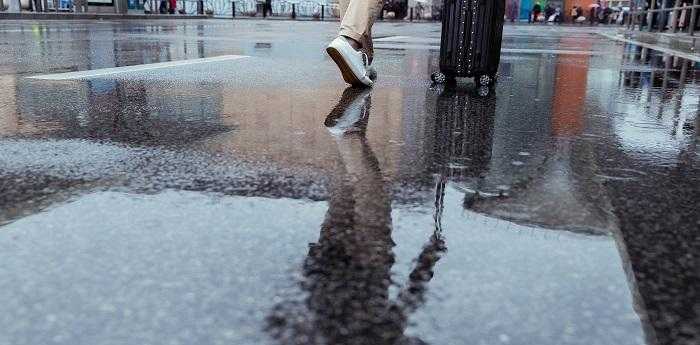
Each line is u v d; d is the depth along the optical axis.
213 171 1.46
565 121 2.32
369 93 2.96
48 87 2.88
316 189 1.34
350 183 1.39
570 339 0.75
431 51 6.20
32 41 6.57
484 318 0.79
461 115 2.40
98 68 3.83
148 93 2.76
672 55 6.26
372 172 1.50
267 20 22.20
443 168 1.56
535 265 0.96
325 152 1.70
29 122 2.04
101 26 11.54
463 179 1.46
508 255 0.99
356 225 1.12
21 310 0.79
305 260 0.96
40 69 3.72
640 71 4.44
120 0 18.45
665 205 1.28
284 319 0.78
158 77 3.37
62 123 2.04
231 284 0.88
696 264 0.97
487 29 3.25
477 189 1.37
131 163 1.53
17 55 4.80
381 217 1.16
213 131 1.95
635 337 0.76
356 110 2.45
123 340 0.73
